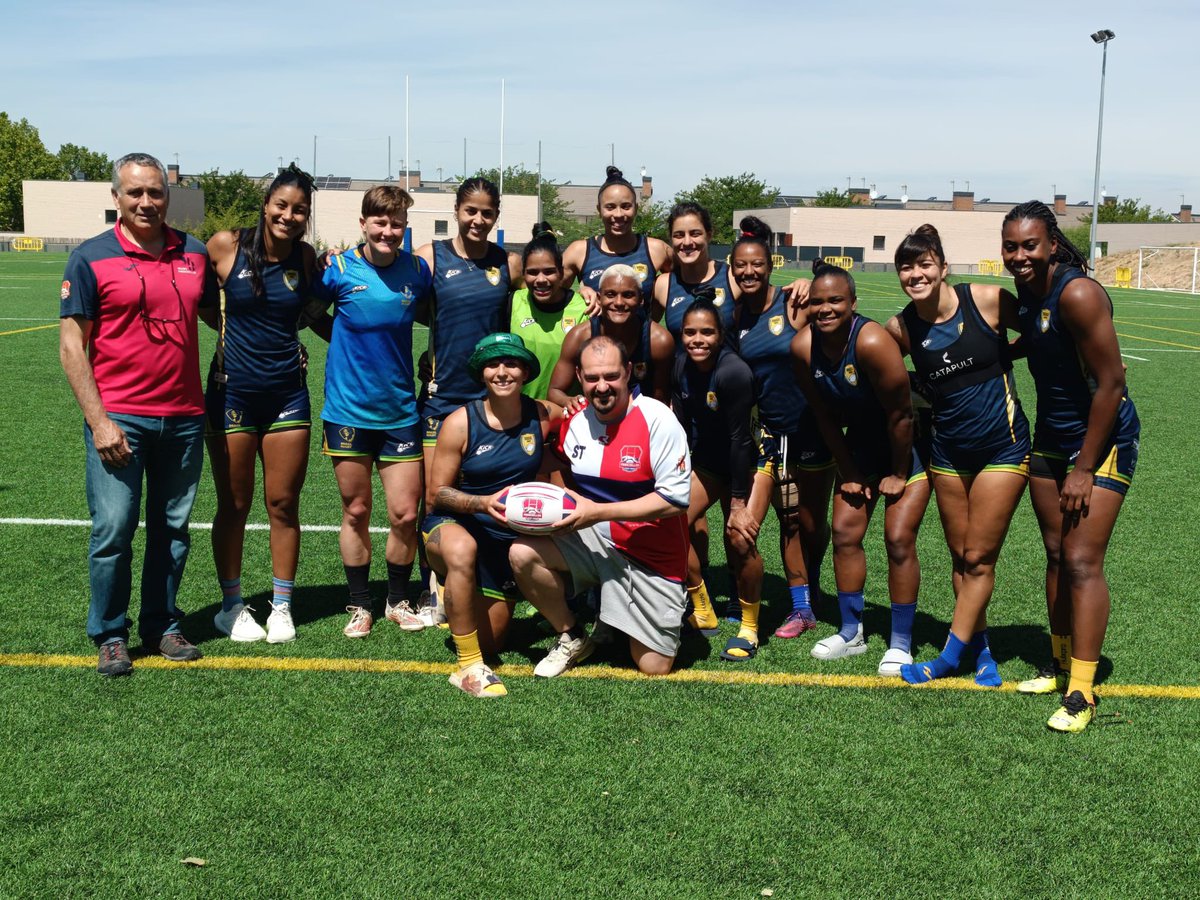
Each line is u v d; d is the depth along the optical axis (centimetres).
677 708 443
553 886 318
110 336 447
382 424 508
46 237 6694
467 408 470
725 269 537
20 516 723
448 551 452
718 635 536
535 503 451
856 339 453
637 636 473
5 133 8144
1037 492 446
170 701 441
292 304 489
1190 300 3912
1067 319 405
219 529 513
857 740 416
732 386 476
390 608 543
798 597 540
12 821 348
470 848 337
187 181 8475
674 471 455
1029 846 344
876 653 512
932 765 396
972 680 479
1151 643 527
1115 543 709
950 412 454
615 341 451
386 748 402
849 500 493
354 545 519
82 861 327
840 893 318
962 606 469
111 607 467
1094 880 326
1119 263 5691
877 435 488
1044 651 520
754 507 504
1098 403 409
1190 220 10400
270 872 322
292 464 504
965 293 445
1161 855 340
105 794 366
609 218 554
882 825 355
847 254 6950
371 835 343
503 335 455
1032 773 391
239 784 374
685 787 377
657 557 468
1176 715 443
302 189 473
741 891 318
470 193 508
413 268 504
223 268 481
